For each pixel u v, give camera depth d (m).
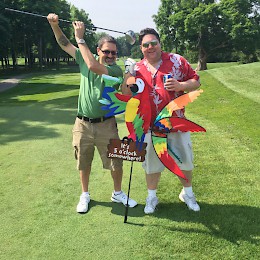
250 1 39.66
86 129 3.23
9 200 3.49
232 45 41.16
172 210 3.21
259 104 7.67
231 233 2.81
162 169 3.17
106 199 3.49
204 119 6.87
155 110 2.97
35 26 44.28
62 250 2.65
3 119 7.46
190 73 3.02
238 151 4.82
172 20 41.34
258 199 3.39
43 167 4.41
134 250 2.62
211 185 3.74
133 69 3.01
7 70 45.62
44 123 6.97
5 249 2.68
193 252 2.59
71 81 25.45
